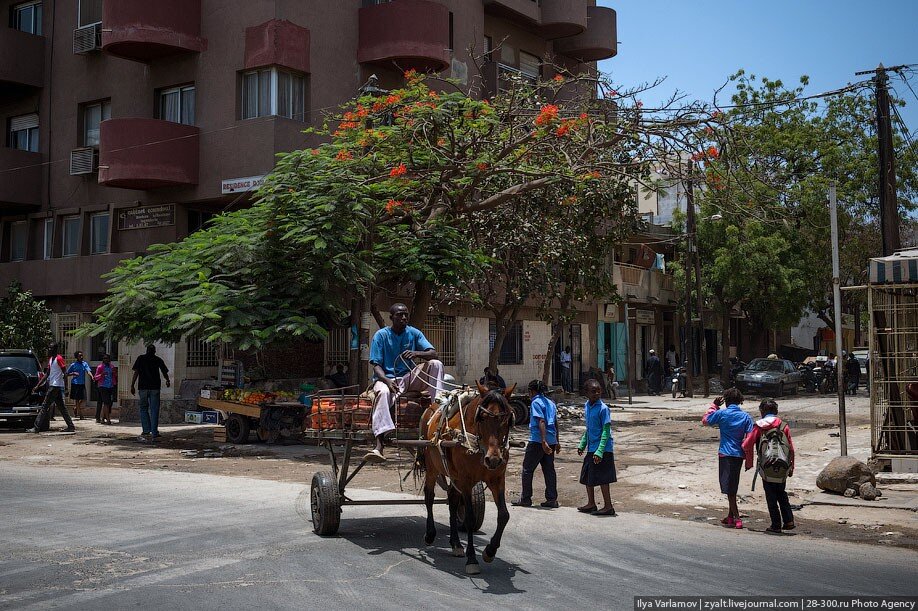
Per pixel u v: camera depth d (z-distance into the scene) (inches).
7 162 1009.5
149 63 941.8
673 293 1620.3
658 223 1690.5
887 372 540.4
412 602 250.4
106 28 885.8
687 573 294.2
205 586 264.1
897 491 477.4
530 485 450.9
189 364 901.2
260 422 699.4
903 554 336.8
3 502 419.8
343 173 650.8
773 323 1427.2
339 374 876.6
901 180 1307.8
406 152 722.8
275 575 279.0
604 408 422.0
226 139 878.4
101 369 880.3
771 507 384.2
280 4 856.9
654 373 1446.9
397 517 398.6
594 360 1384.1
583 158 739.4
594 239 976.9
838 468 475.5
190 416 757.9
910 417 541.6
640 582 279.6
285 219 629.9
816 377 1492.4
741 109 1098.1
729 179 730.8
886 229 693.3
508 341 1188.5
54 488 470.6
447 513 413.4
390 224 745.0
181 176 887.1
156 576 275.9
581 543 346.9
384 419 331.3
